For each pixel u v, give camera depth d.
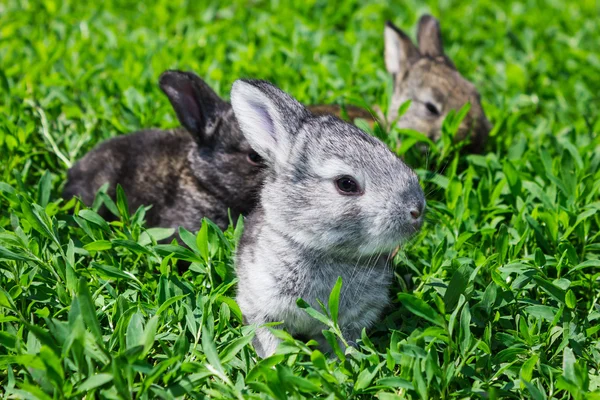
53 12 0.94
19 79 0.80
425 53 0.82
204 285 0.55
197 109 0.66
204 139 0.66
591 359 0.51
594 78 0.84
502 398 0.49
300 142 0.55
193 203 0.66
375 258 0.55
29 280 0.53
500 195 0.64
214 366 0.48
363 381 0.48
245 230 0.57
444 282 0.55
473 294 0.54
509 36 0.91
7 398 0.48
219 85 0.77
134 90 0.73
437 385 0.48
